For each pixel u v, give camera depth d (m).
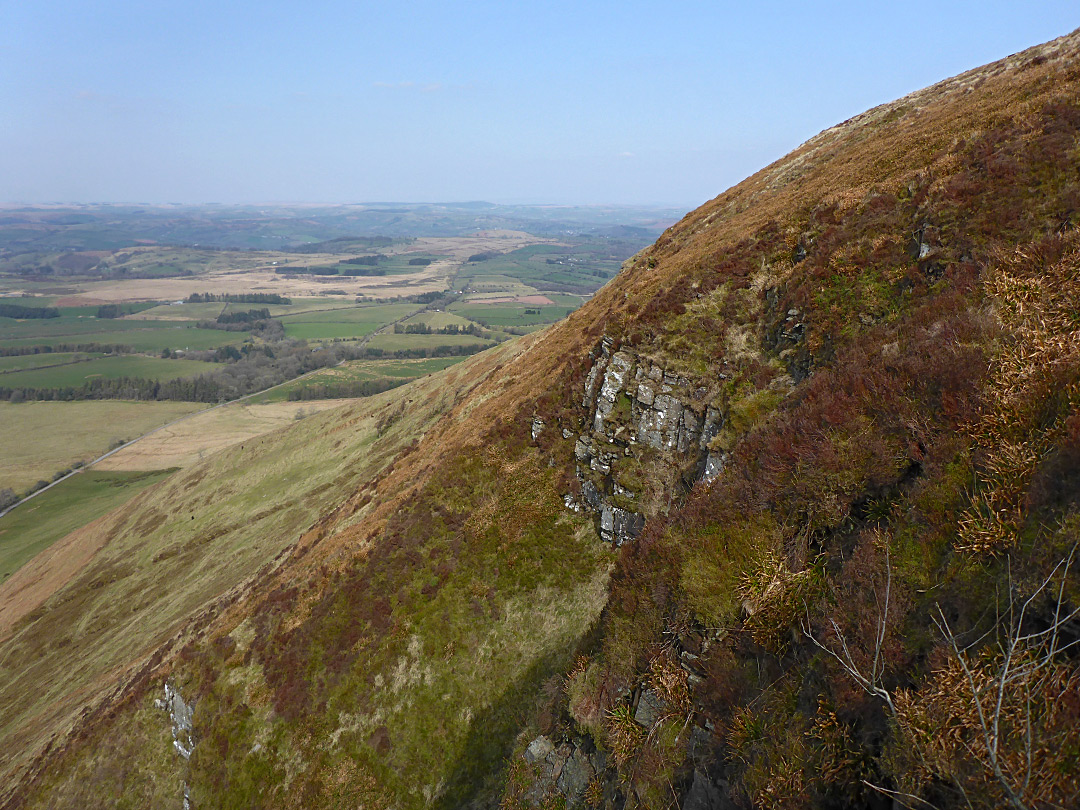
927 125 31.34
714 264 30.12
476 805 21.38
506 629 26.08
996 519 8.76
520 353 64.31
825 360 19.72
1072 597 7.28
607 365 29.59
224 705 29.19
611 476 27.02
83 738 33.84
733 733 10.57
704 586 12.98
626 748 13.34
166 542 86.00
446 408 69.19
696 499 16.59
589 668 16.73
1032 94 24.58
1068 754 6.44
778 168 54.22
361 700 26.22
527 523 29.20
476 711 24.19
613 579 17.17
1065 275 11.80
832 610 10.25
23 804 32.34
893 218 21.94
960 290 15.18
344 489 67.50
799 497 12.71
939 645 8.27
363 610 29.22
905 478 11.39
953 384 11.34
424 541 30.92
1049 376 9.79
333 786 24.33
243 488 92.56
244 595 42.53
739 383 23.20
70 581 88.38
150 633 58.66
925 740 7.50
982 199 18.48
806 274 23.38
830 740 8.85
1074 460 8.31
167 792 29.16
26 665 69.12
